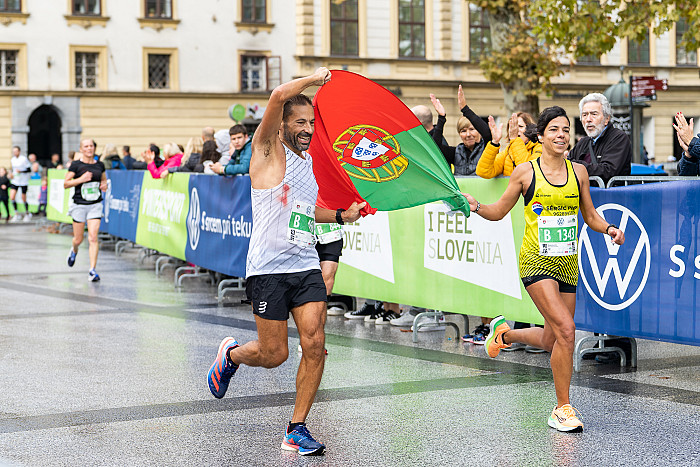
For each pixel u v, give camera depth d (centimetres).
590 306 871
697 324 784
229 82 4447
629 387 793
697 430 661
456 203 713
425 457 600
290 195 618
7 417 702
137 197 1906
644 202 820
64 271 1723
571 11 1919
